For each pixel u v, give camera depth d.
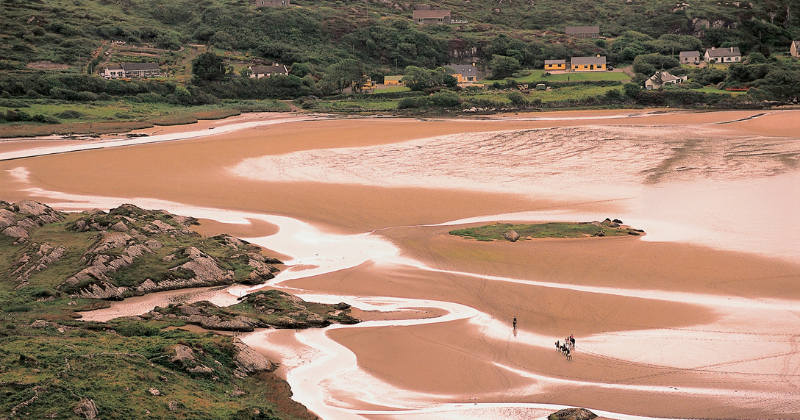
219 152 133.25
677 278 68.56
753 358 50.78
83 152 133.38
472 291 67.00
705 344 53.56
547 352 52.91
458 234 84.69
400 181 111.50
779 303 61.56
